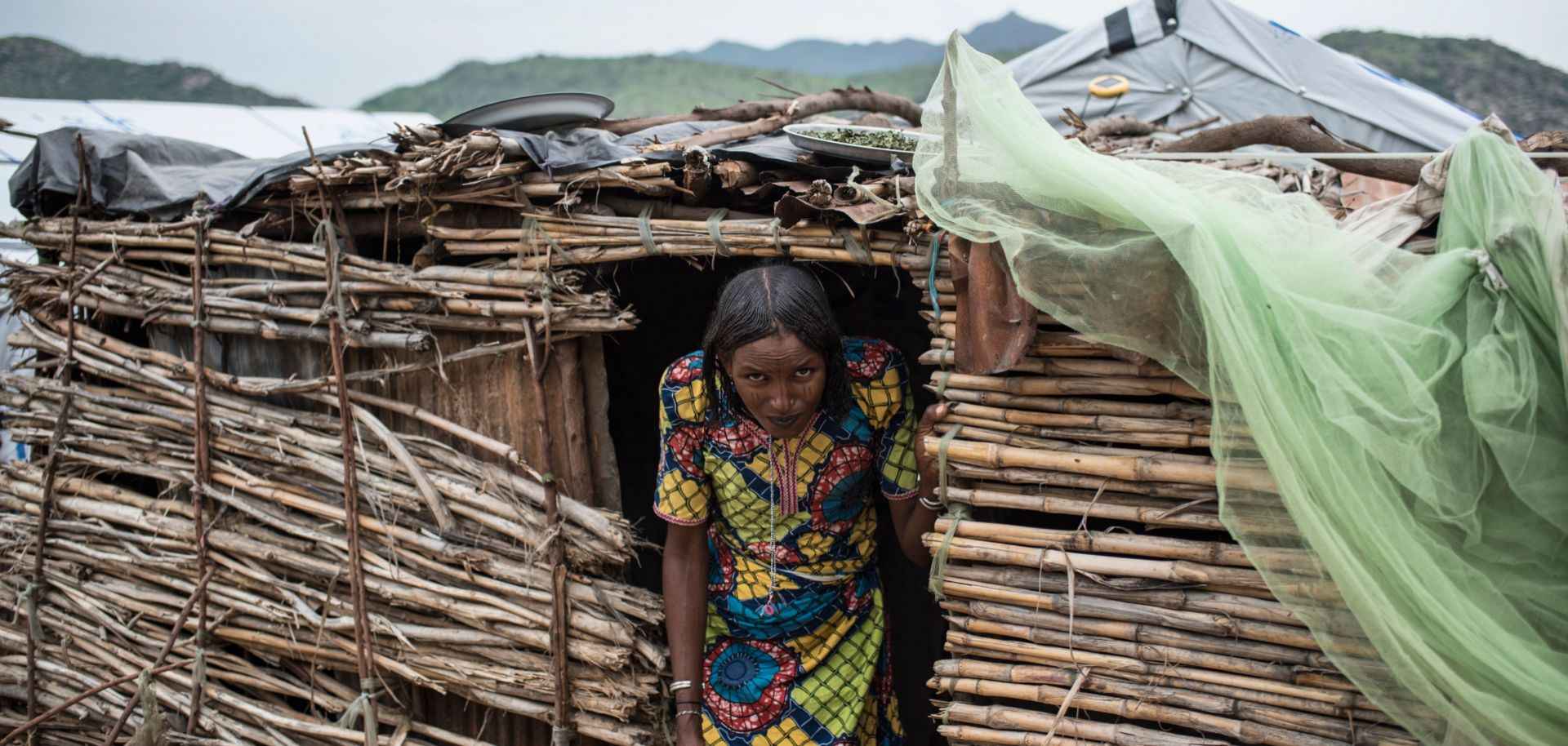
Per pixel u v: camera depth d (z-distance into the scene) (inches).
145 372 109.8
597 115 109.6
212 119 304.0
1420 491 62.3
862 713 93.0
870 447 86.3
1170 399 75.9
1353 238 68.0
